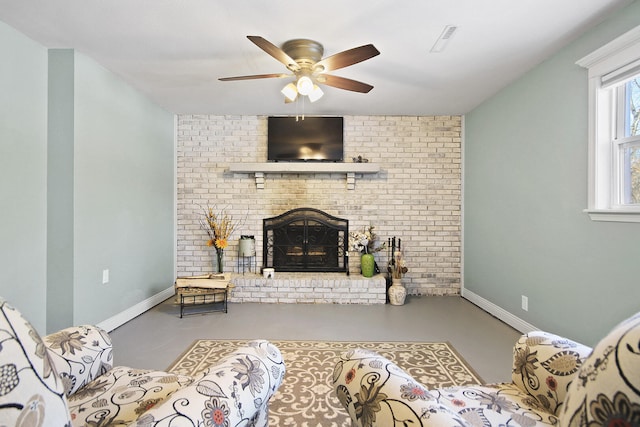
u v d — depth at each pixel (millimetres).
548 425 966
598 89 2078
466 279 4023
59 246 2477
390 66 2764
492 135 3422
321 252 4207
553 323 2496
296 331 2893
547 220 2566
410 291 4195
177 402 776
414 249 4191
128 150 3178
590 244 2146
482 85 3156
